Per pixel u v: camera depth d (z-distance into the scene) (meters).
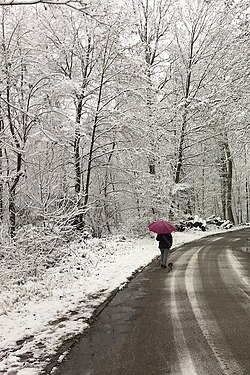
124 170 24.27
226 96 24.31
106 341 6.25
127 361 5.37
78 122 22.00
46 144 18.19
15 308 8.61
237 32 17.83
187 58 30.05
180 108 27.66
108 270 13.37
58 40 21.38
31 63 16.44
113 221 28.39
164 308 8.18
